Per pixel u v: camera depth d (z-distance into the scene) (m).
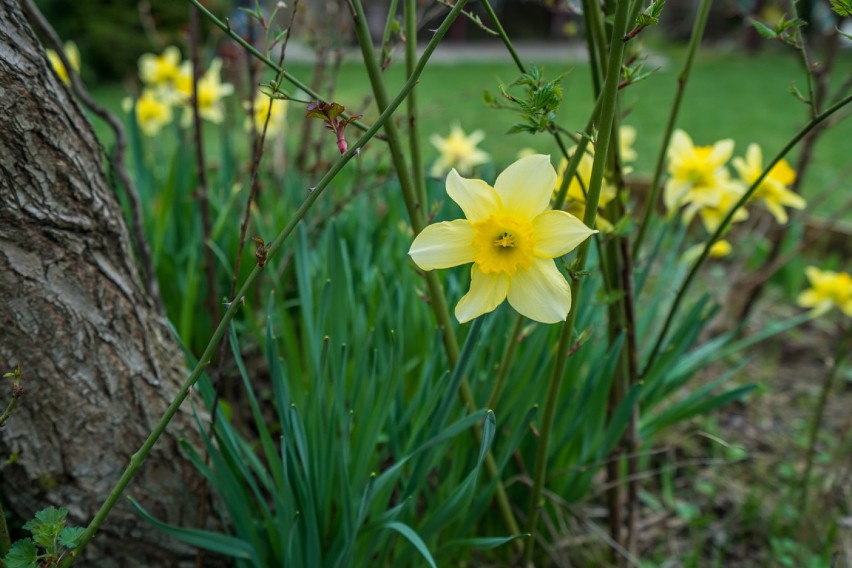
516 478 0.69
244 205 0.99
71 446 0.58
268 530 0.63
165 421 0.46
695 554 0.77
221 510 0.67
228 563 0.68
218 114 1.21
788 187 1.11
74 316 0.56
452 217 0.77
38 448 0.57
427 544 0.64
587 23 0.56
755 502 0.84
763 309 1.35
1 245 0.53
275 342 0.57
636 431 0.70
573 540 0.74
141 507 0.58
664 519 0.84
